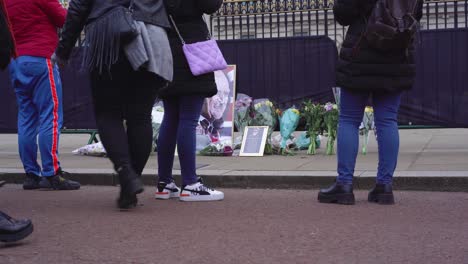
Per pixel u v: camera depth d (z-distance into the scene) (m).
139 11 4.80
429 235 4.05
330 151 8.35
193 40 5.30
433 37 9.07
